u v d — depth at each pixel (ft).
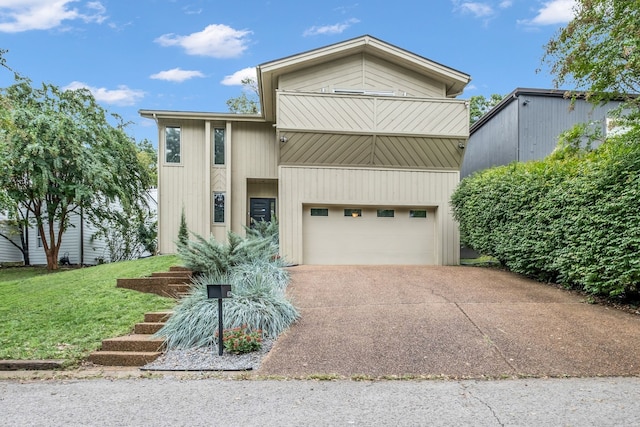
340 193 35.94
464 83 39.29
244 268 25.07
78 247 56.75
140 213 54.70
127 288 25.55
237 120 45.09
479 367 13.78
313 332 17.34
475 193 32.22
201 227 44.55
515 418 10.02
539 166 26.71
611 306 20.03
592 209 20.20
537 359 14.20
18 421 10.32
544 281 25.96
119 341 16.65
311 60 37.32
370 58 38.81
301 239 35.42
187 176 44.83
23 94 45.32
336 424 9.83
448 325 17.60
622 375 12.85
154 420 10.26
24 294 26.14
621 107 24.16
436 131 35.27
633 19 20.22
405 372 13.55
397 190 36.47
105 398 11.82
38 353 15.96
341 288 24.59
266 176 45.70
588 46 22.86
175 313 18.65
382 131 34.83
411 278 27.45
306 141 34.81
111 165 46.96
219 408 10.93
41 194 42.55
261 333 17.17
